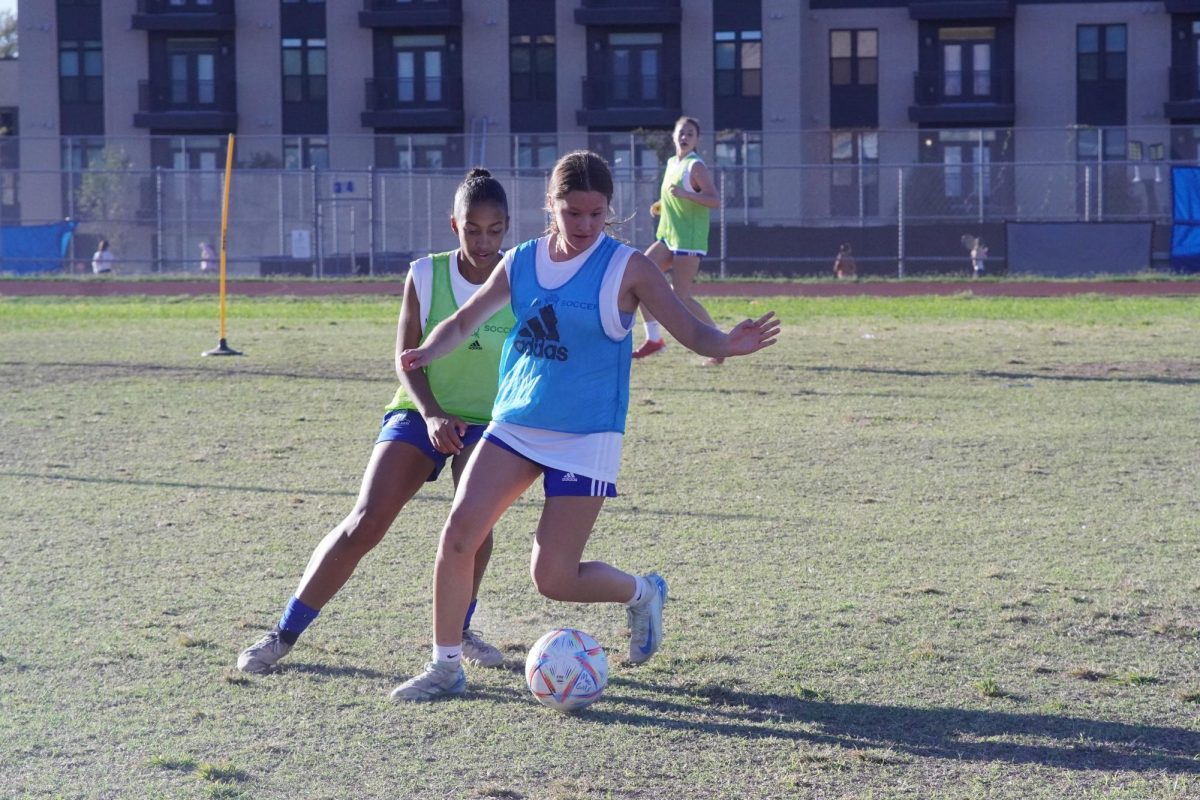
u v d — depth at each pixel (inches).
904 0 2600.9
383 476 284.8
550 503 261.0
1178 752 242.7
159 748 243.8
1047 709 263.0
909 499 453.1
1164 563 369.7
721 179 1760.6
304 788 227.1
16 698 267.1
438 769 235.8
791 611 326.3
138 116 2669.8
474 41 2674.7
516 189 1991.9
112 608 328.2
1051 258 1798.7
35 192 2461.9
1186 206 1780.3
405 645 302.8
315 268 1851.6
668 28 2623.0
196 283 1704.0
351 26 2691.9
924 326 1082.1
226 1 2691.9
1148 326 1066.7
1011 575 357.4
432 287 284.8
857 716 260.5
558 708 262.2
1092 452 535.5
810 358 849.5
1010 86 2588.6
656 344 789.9
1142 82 2576.3
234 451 544.7
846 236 1904.5
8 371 796.6
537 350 258.1
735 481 482.6
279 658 289.6
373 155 2630.4
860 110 2640.3
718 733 252.7
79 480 486.3
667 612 325.7
